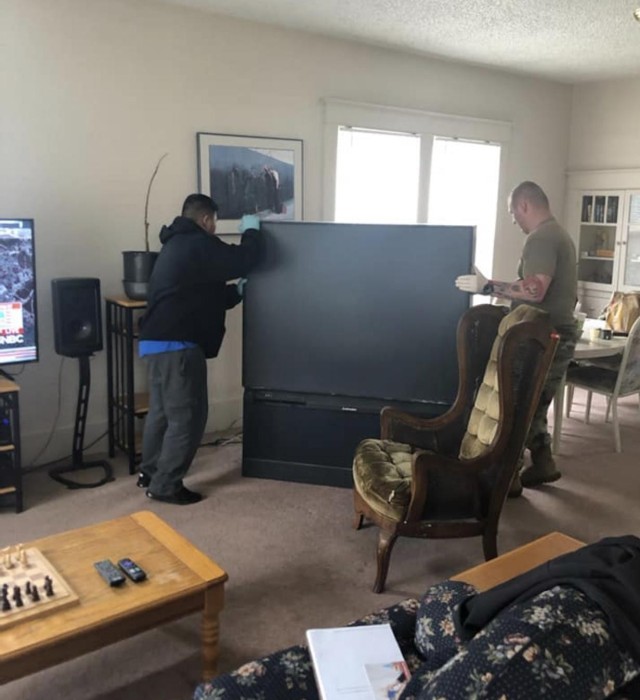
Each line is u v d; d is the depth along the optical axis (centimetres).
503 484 252
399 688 130
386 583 257
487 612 123
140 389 389
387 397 328
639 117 557
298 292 328
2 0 325
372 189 481
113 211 373
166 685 201
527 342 239
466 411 284
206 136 396
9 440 307
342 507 319
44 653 161
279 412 342
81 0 346
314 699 136
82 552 198
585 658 93
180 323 306
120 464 368
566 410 467
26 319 320
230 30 396
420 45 455
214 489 337
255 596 246
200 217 323
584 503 331
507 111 551
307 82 433
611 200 578
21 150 341
